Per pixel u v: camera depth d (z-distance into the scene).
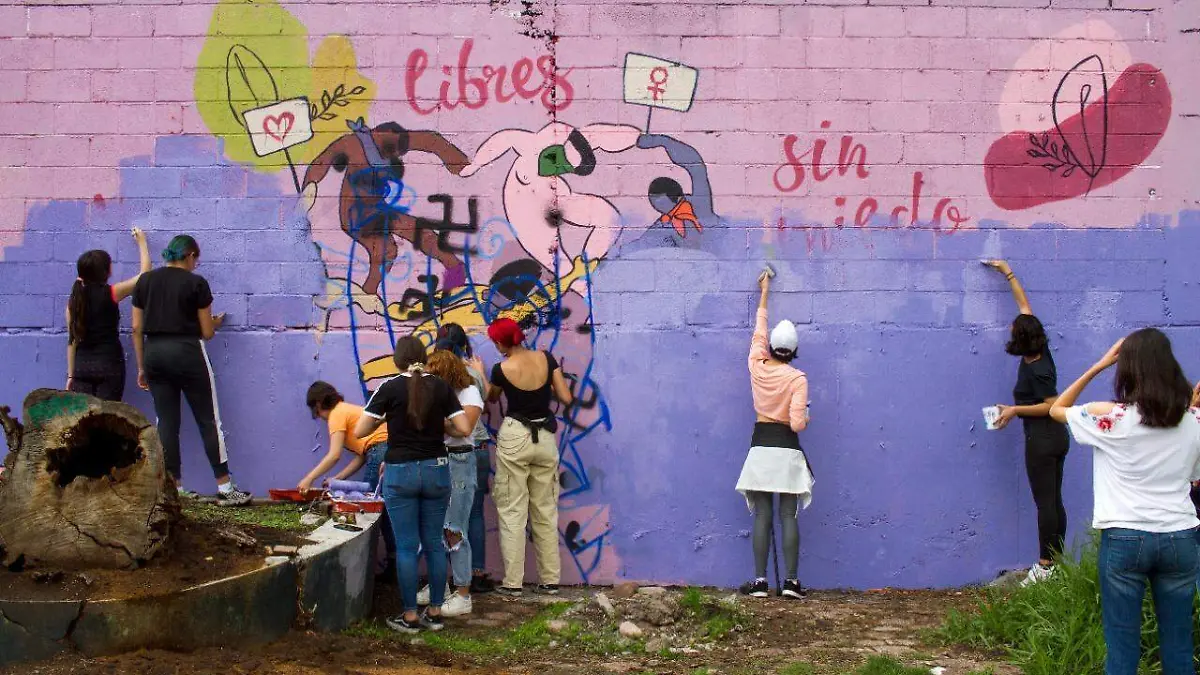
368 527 6.68
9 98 7.91
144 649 5.27
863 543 7.93
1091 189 8.08
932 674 5.74
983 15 8.05
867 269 7.98
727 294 7.95
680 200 7.96
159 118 7.92
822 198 7.99
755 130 7.98
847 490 7.94
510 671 5.84
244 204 7.92
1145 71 8.09
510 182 7.93
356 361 7.88
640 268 7.94
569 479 7.87
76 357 7.57
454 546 7.04
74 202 7.90
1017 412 7.58
